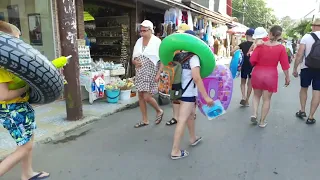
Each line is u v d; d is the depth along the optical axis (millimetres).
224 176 2969
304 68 4781
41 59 2141
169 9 8758
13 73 2086
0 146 3615
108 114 5246
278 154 3525
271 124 4746
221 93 3727
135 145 3809
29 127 2486
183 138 4059
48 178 2896
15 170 3055
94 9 9016
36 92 2344
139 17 8508
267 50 4250
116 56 9227
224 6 22156
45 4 5867
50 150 3609
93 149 3658
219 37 16297
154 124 4715
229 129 4488
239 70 5469
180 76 3141
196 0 18281
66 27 4285
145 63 4277
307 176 2975
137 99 6277
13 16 5949
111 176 2959
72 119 4656
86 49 5984
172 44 2990
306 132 4340
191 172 3057
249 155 3494
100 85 5766
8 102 2338
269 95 4453
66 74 4473
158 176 2969
